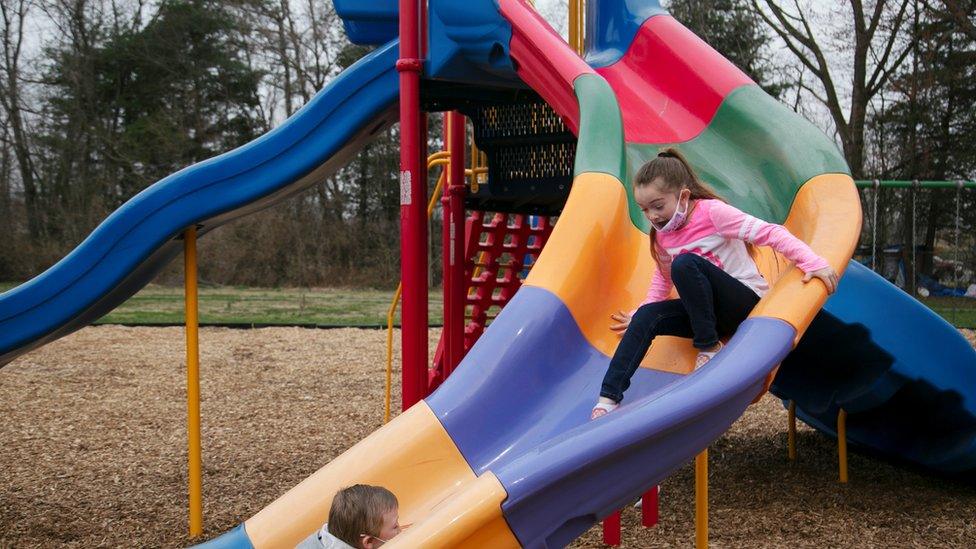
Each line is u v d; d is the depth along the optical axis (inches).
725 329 123.4
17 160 1247.5
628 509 215.8
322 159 208.8
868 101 943.0
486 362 119.1
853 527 200.1
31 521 210.7
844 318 188.4
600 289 131.1
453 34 191.3
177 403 371.6
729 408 104.6
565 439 98.5
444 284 285.3
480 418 116.3
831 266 120.0
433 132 1262.3
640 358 115.1
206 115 1322.6
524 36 175.2
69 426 325.7
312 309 818.8
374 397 385.7
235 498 231.5
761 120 169.9
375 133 231.0
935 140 1002.7
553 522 97.3
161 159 1289.4
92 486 244.2
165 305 846.5
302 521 114.0
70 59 1266.0
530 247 337.1
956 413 206.4
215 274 1164.5
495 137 246.4
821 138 158.7
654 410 98.3
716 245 120.1
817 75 919.0
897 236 796.6
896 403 223.8
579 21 254.2
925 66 927.0
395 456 114.3
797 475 248.2
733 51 1022.4
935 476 245.9
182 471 261.3
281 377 437.4
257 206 221.0
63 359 487.8
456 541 92.8
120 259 200.2
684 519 207.3
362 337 596.4
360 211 1274.6
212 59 1314.0
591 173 139.3
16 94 1240.2
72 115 1264.8
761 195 158.4
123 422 333.4
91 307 214.1
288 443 298.8
